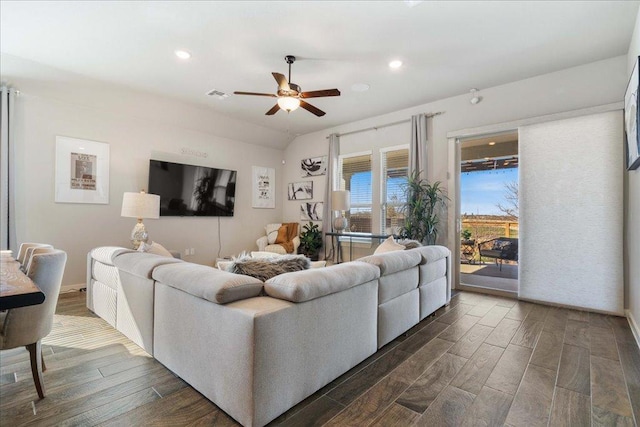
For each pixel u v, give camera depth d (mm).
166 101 4707
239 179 6285
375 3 2508
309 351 1746
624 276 3285
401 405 1732
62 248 4105
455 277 4551
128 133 4738
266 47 3188
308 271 1891
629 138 2805
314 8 2572
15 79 3646
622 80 3348
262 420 1497
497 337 2703
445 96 4539
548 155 3740
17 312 1644
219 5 2529
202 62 3510
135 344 2479
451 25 2818
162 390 1844
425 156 4742
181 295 1908
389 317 2486
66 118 4148
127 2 2486
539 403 1762
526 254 3881
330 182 6031
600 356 2350
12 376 1994
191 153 5520
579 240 3535
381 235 5176
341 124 5980
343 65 3584
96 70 3705
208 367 1703
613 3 2523
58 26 2814
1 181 3553
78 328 2816
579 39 3057
